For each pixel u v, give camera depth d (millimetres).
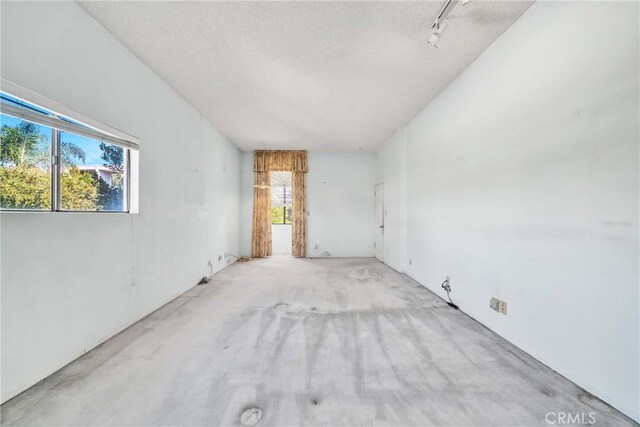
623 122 1457
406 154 4785
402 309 3025
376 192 6793
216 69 2908
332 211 6941
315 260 6387
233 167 6109
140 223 2699
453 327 2545
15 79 1585
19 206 1646
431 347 2162
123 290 2453
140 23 2205
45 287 1733
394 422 1394
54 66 1816
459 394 1606
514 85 2207
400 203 4922
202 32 2318
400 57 2686
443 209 3410
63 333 1855
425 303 3230
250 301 3295
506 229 2301
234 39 2410
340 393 1612
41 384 1666
